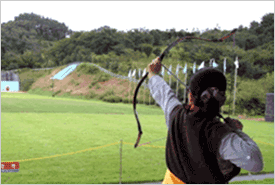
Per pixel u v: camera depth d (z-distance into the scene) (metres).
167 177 1.30
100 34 94.81
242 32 92.50
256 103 30.56
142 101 41.53
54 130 14.57
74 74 70.00
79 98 53.50
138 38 100.12
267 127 19.70
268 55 62.97
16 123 16.09
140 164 9.07
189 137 1.12
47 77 80.50
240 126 1.13
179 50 76.94
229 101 32.38
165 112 1.41
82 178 7.43
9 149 10.28
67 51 108.00
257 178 7.77
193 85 1.16
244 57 62.69
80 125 16.53
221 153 1.01
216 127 1.07
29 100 32.06
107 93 49.72
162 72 34.44
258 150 0.93
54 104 28.91
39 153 9.98
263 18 93.62
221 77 1.12
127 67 63.59
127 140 12.88
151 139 13.42
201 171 1.08
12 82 81.88
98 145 11.62
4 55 118.88
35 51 155.62
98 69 67.50
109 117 20.86
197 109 1.15
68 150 10.62
